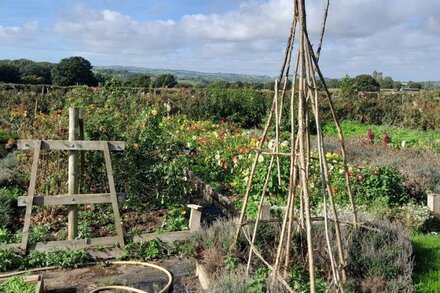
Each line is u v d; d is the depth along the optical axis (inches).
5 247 234.5
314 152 415.8
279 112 200.1
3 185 339.6
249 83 1192.8
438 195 353.7
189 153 435.8
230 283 179.8
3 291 180.1
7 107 754.8
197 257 229.9
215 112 914.1
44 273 224.5
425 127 956.6
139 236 255.1
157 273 227.0
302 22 174.1
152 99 844.6
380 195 360.5
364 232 228.2
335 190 350.9
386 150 611.5
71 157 253.3
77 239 251.0
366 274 198.8
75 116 254.1
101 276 223.3
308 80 174.7
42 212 295.1
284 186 345.7
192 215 269.0
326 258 203.5
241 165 414.6
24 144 241.8
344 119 1039.0
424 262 232.1
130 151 318.3
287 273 187.5
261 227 226.8
